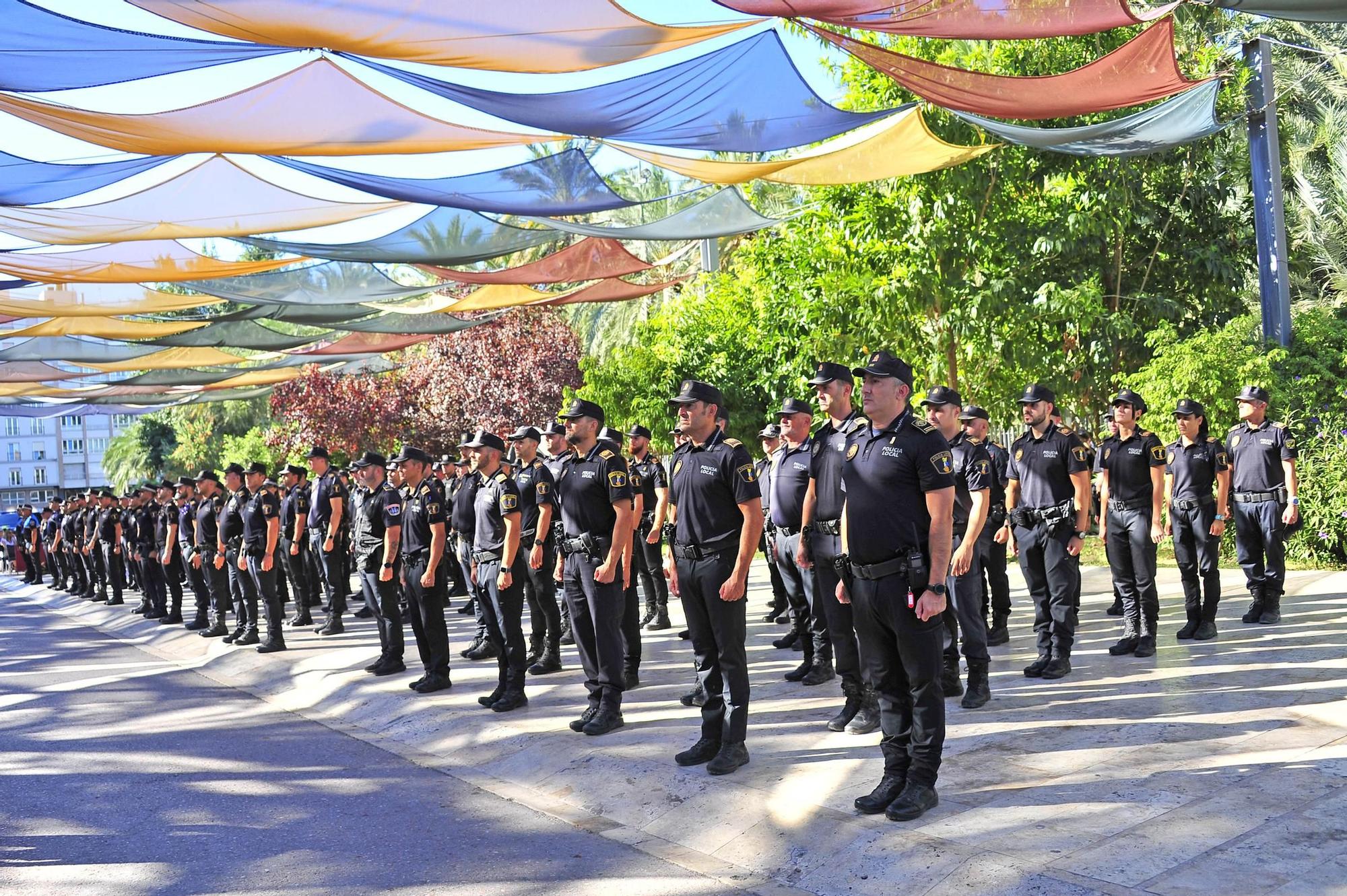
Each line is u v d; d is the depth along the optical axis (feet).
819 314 43.27
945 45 38.37
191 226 34.06
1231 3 21.54
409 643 36.55
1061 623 24.04
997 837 14.35
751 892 14.40
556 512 29.68
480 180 30.78
